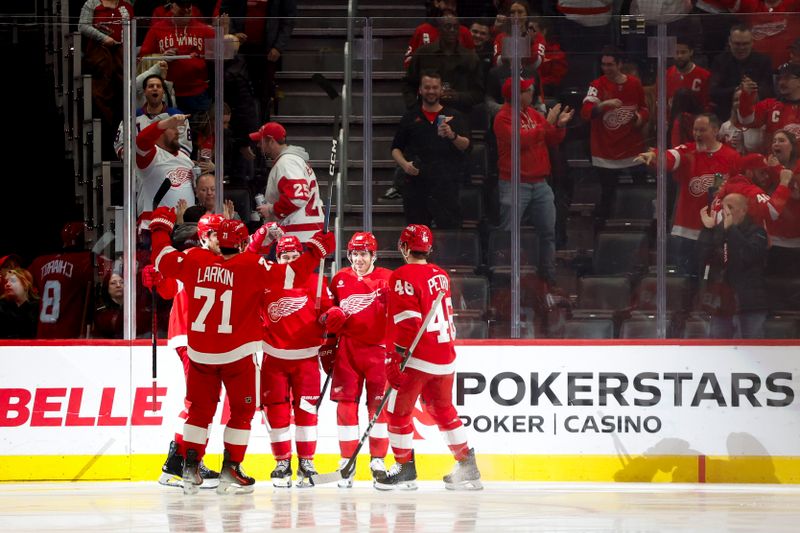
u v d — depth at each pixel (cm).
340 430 1972
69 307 2089
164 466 1844
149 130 2109
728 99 2108
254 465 2081
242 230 1802
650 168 2114
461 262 2128
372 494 1850
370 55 2150
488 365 2086
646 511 1591
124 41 2105
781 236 2100
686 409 2073
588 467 2069
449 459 2069
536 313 2116
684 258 2109
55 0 2586
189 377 1800
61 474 2055
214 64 2127
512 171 2122
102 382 2077
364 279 1977
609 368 2083
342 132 2155
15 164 2086
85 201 2098
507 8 2738
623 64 2111
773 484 2050
